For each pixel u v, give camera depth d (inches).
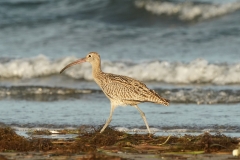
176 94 748.0
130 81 553.0
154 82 850.8
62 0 1283.2
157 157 450.9
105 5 1251.8
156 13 1222.9
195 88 783.1
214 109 671.8
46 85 849.5
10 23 1175.0
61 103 725.9
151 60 932.6
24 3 1262.3
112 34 1104.8
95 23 1195.9
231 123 601.0
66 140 509.4
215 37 1061.8
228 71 850.1
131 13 1231.5
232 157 449.4
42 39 1095.0
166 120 620.7
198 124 599.8
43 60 942.4
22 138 500.4
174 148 473.7
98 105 710.5
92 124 604.1
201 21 1182.9
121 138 505.7
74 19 1208.8
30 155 457.4
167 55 970.1
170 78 853.8
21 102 733.3
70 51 1021.2
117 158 440.1
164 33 1106.1
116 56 973.8
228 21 1152.8
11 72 922.7
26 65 927.7
